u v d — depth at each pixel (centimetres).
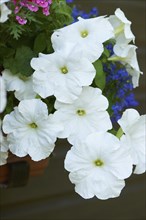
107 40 72
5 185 80
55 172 132
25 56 68
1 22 64
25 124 66
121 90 75
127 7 124
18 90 68
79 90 65
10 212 132
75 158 63
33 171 81
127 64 75
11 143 66
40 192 133
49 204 136
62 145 128
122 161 64
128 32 71
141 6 126
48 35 71
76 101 66
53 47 67
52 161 129
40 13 69
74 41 67
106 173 63
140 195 149
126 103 78
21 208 133
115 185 63
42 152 65
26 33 70
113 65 75
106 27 69
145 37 128
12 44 69
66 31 68
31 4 66
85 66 65
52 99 69
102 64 73
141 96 130
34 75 65
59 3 71
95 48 67
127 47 71
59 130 65
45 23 70
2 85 62
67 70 66
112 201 145
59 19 72
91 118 66
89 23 69
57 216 138
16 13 65
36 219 135
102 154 64
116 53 71
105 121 66
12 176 77
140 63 126
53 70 65
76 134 65
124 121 66
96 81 69
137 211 150
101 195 63
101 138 64
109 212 145
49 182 133
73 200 139
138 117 67
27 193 132
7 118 66
